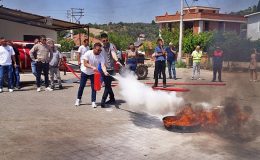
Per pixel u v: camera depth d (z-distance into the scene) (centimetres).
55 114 782
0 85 1102
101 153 528
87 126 680
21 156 511
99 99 984
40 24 2216
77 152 531
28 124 690
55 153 525
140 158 507
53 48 1156
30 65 1291
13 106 867
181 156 515
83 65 852
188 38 2919
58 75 1198
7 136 607
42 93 1092
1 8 1827
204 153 527
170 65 1636
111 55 891
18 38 2205
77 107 863
